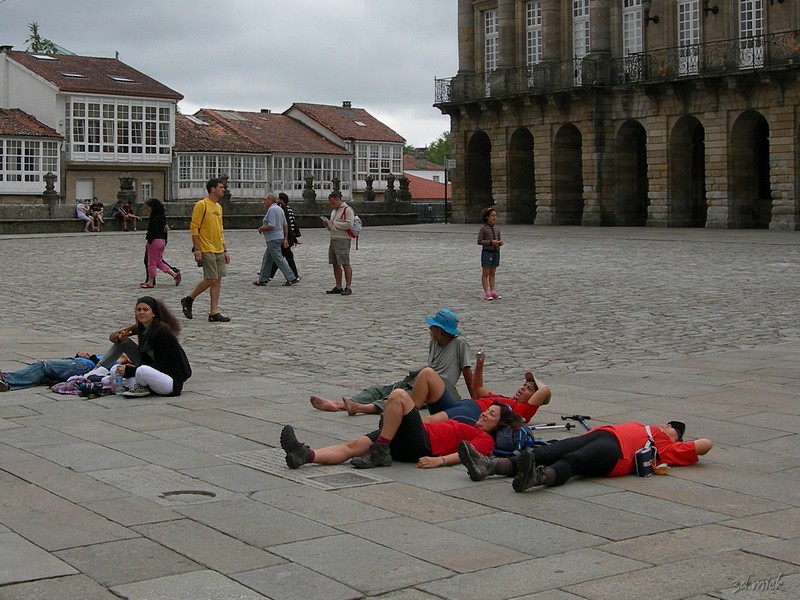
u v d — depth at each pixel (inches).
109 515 309.1
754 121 2198.6
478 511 317.4
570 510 318.7
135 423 438.0
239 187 3838.6
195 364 617.0
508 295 986.1
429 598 247.6
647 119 2349.9
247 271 1277.1
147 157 3489.2
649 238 1845.5
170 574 261.6
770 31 2140.7
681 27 2316.7
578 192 2583.7
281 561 271.6
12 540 285.7
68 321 813.9
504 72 2628.0
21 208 2287.2
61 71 3390.7
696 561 271.9
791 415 451.5
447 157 2849.4
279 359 636.1
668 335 725.9
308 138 4188.0
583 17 2514.8
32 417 450.0
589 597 247.6
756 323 781.3
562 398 493.0
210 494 333.4
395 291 1033.5
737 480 352.2
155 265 1083.3
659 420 442.6
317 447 398.0
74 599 245.6
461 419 389.1
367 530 297.9
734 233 1969.7
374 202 2827.3
